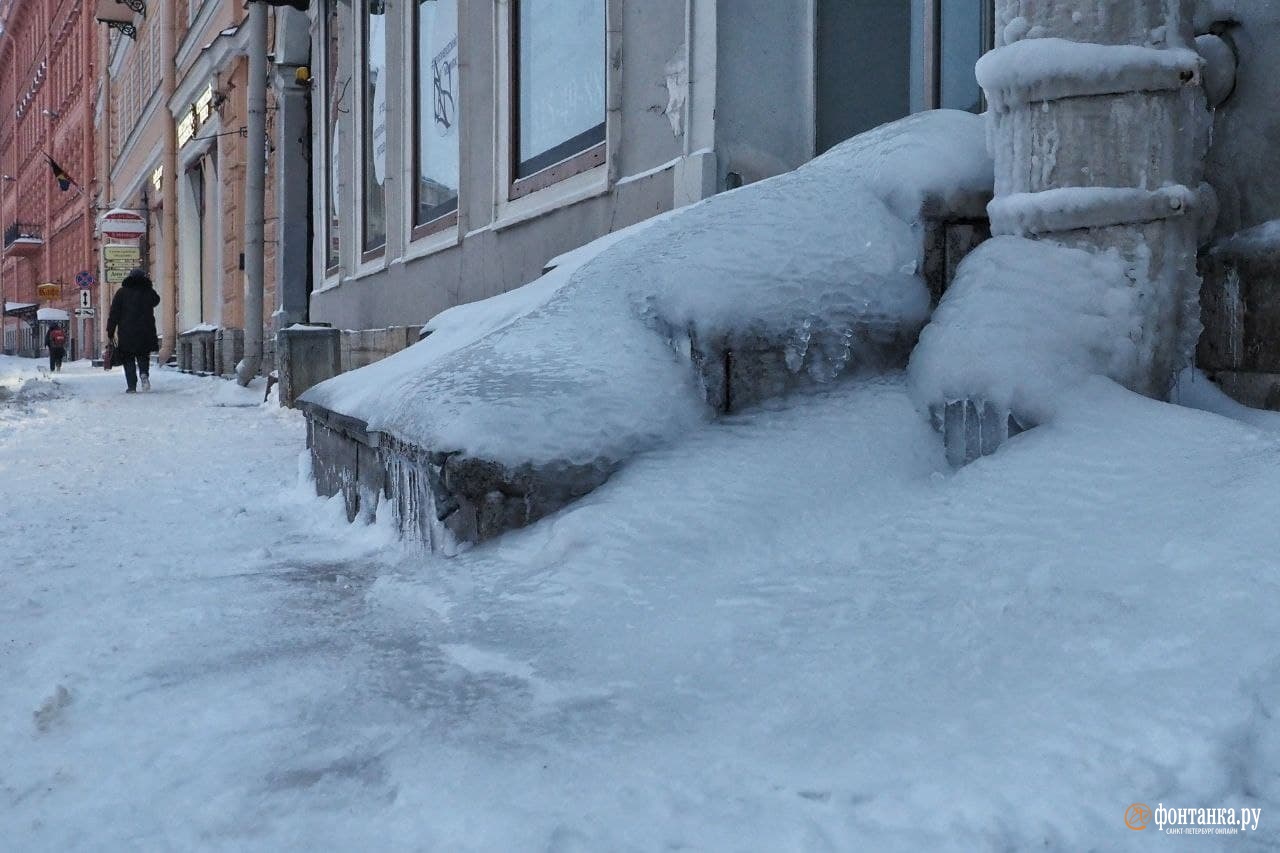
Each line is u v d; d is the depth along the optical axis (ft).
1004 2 10.75
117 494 18.48
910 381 10.70
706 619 8.03
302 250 52.80
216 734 6.75
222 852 5.25
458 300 30.58
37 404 42.73
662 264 11.80
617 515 9.96
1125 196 9.88
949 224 11.51
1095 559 7.18
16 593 11.00
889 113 17.79
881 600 7.72
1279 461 7.59
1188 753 5.10
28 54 203.92
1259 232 10.09
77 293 151.12
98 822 5.65
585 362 11.45
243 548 13.52
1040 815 4.90
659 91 19.08
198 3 74.38
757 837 5.02
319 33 48.34
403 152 36.35
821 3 17.39
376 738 6.55
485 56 28.66
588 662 7.63
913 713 6.06
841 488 9.86
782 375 11.34
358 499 14.83
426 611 9.30
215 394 46.24
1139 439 8.63
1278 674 5.49
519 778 5.84
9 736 6.92
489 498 10.72
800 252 11.51
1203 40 10.46
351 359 42.09
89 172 140.05
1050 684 5.98
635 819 5.29
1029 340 9.81
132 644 8.86
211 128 71.26
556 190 23.98
